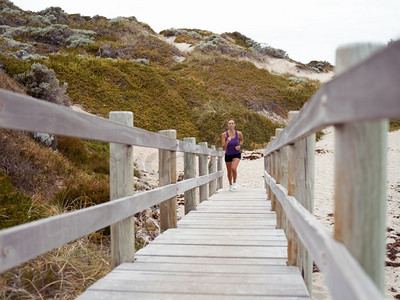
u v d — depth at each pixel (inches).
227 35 2027.6
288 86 1298.0
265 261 135.3
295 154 118.0
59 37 1412.4
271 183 224.5
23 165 253.6
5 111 58.8
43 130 70.6
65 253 143.9
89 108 850.8
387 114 34.0
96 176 324.2
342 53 52.4
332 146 810.2
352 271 43.8
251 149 874.8
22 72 519.5
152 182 482.9
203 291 102.1
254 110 1089.4
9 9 1689.2
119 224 129.7
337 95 48.2
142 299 96.0
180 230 196.7
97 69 1011.3
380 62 35.1
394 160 602.5
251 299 96.0
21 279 118.5
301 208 90.4
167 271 121.4
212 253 147.4
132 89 1000.9
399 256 203.9
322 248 59.4
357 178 49.5
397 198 375.2
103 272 138.1
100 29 1625.2
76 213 87.7
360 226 49.3
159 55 1437.0
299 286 105.4
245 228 203.2
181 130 897.5
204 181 305.1
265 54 1878.7
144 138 140.4
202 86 1163.3
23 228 66.6
